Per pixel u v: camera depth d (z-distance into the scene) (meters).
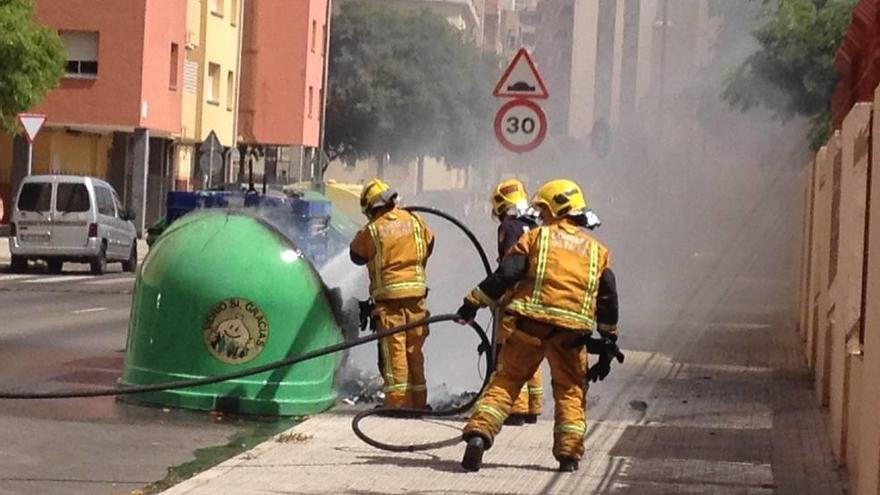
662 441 12.15
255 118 66.69
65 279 32.19
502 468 10.37
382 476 9.83
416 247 12.59
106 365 15.98
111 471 9.94
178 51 52.66
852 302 11.15
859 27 15.84
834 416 11.85
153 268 13.05
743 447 11.93
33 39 36.62
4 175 49.41
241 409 12.65
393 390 12.64
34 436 11.20
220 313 12.70
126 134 50.38
